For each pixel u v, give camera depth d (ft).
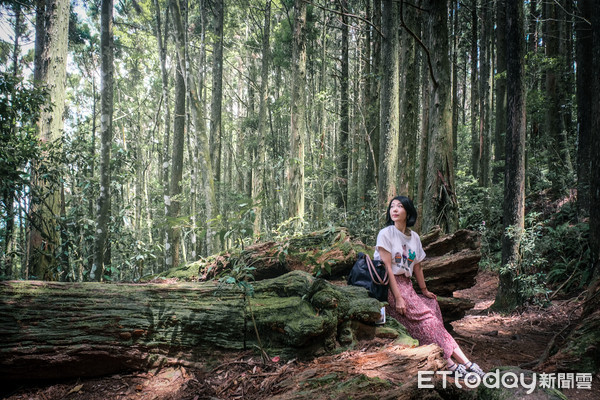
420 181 28.50
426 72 28.55
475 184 43.70
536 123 42.37
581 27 28.60
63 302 10.52
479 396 8.07
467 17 58.29
